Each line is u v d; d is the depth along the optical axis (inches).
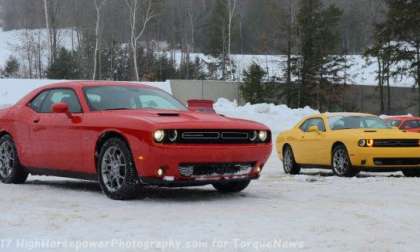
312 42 2079.2
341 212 294.4
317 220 272.4
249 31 3117.6
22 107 408.5
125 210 297.3
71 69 2326.5
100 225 258.5
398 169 511.2
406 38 1888.5
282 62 2118.6
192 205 315.6
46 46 2657.5
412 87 1973.4
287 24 2170.3
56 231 246.5
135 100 378.0
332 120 567.5
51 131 373.1
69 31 2849.4
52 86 397.7
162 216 280.4
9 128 410.6
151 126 313.4
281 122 1296.8
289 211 296.4
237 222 266.1
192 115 345.1
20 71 2704.2
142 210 297.4
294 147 589.0
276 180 468.1
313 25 2089.1
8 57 2908.5
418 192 380.8
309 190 388.2
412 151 504.1
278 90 2054.6
